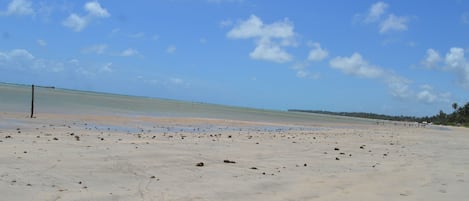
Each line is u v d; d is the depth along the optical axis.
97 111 49.75
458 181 12.99
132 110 60.50
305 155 17.88
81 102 75.50
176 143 19.55
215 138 23.91
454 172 14.81
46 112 40.47
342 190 10.99
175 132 28.14
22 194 8.78
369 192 10.91
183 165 13.41
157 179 11.13
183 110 79.94
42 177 10.41
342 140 28.08
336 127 55.06
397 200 10.18
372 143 27.06
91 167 12.10
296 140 25.48
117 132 25.34
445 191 11.42
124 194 9.41
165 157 14.73
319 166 14.90
